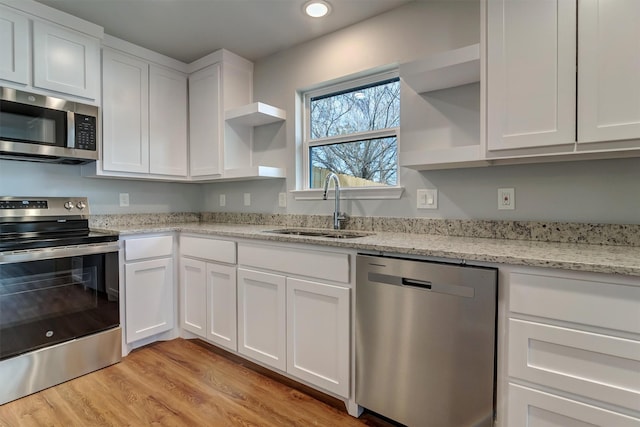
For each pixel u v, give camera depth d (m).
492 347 1.26
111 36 2.40
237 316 2.13
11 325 1.76
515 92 1.42
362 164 2.37
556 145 1.35
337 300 1.67
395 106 2.24
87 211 2.49
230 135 2.69
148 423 1.59
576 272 1.11
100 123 2.35
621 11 1.22
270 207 2.76
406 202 2.07
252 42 2.54
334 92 2.50
